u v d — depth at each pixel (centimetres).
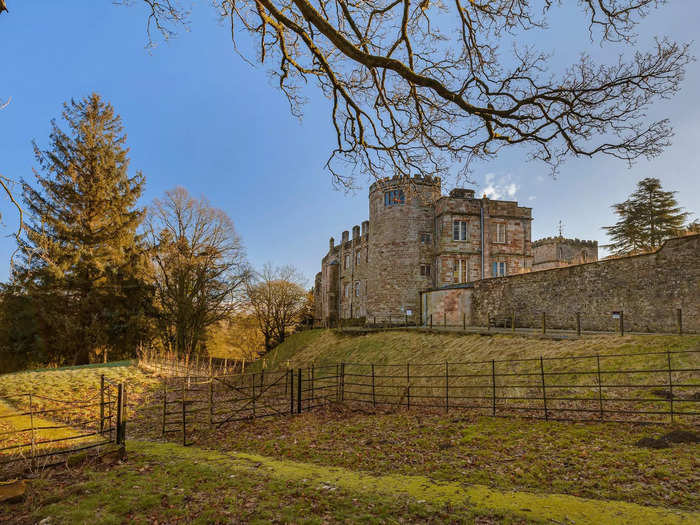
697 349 1163
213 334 4303
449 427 1034
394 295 3469
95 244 2795
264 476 686
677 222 3719
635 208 3947
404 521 505
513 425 1005
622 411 959
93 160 2877
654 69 604
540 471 699
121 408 796
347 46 592
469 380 1577
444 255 3316
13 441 858
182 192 3438
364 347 2622
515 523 494
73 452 804
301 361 3014
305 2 555
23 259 2342
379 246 3600
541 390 1266
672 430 841
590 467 696
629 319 1709
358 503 562
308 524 491
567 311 2012
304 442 970
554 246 4503
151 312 3023
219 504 551
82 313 2658
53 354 2606
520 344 1688
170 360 2531
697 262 1482
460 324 2770
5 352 2469
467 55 738
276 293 4675
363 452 873
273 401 1570
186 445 973
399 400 1695
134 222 2961
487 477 691
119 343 2795
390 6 675
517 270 3391
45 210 2644
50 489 598
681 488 587
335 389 1897
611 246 4088
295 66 716
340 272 4825
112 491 585
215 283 3503
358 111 749
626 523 486
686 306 1506
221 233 3531
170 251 3312
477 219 3391
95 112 2938
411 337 2411
